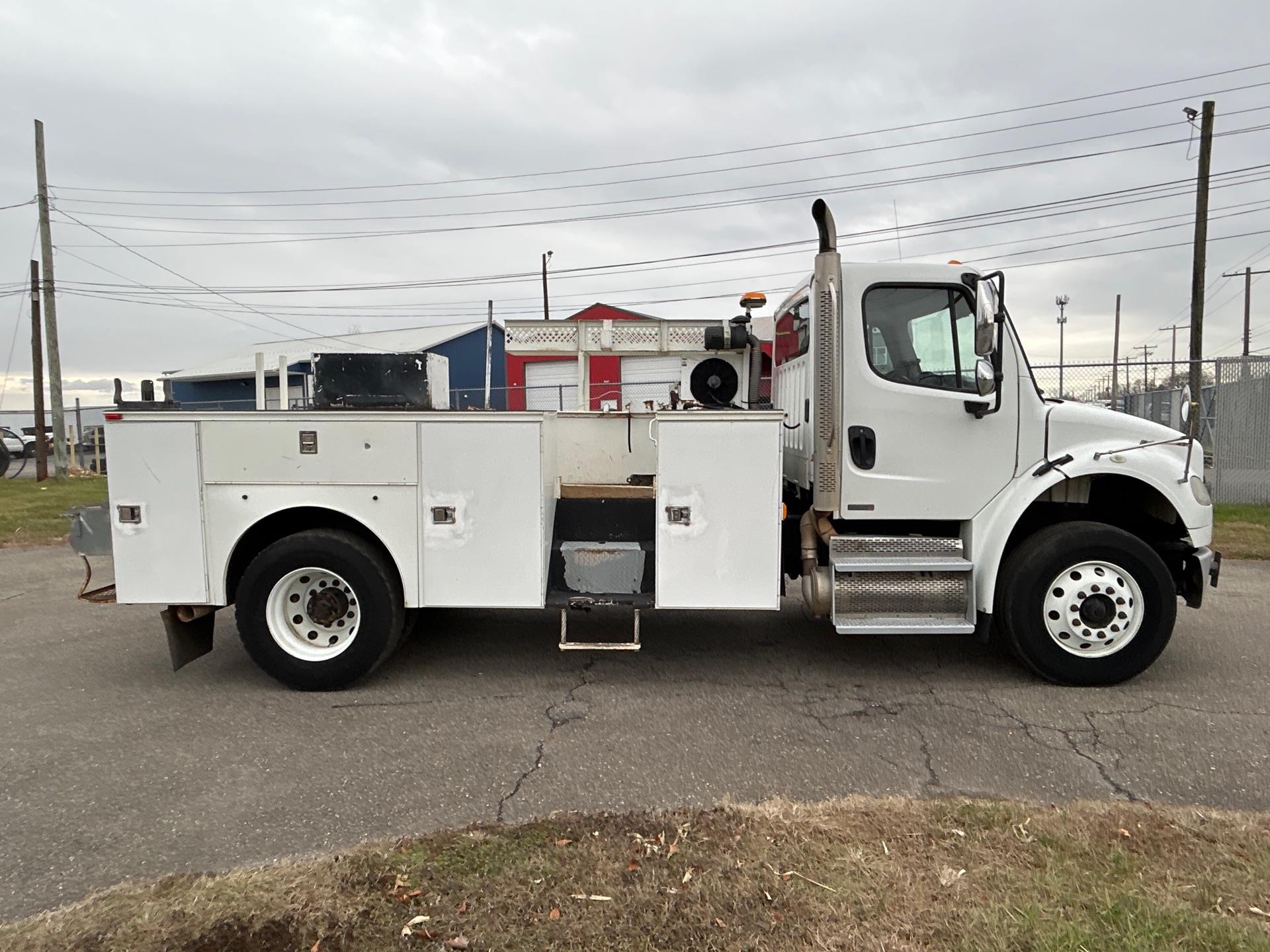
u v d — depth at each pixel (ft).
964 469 16.80
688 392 22.22
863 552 16.87
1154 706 15.65
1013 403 16.69
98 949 8.45
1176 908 8.80
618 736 14.43
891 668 18.24
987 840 10.37
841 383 16.70
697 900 9.14
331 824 11.32
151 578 16.61
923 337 16.79
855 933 8.52
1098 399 42.42
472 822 11.32
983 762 13.23
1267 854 9.99
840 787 12.32
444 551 16.48
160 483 16.46
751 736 14.37
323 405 17.40
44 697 16.67
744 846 10.31
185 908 9.09
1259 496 41.91
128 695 16.74
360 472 16.37
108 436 16.42
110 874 10.12
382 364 17.33
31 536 39.14
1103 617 16.39
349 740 14.33
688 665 18.51
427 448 16.31
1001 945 8.27
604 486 18.75
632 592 16.89
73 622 22.98
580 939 8.51
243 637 16.60
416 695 16.61
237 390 102.63
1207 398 44.80
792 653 19.43
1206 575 16.96
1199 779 12.53
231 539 16.51
